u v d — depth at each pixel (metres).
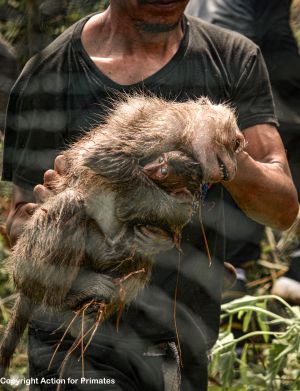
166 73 4.72
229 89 4.79
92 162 4.50
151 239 4.43
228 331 5.93
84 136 4.68
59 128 4.75
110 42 4.75
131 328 4.66
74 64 4.71
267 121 4.89
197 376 4.89
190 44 4.75
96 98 4.71
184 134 4.27
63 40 4.77
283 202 4.79
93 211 4.57
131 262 4.59
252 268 7.12
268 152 4.87
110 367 4.61
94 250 4.61
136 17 4.59
